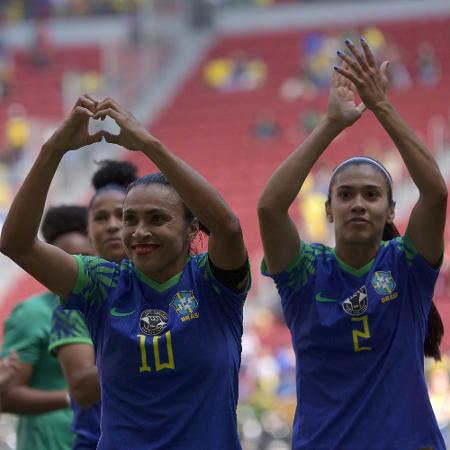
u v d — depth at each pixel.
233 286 17.34
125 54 106.38
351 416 18.59
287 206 19.02
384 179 19.28
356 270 19.14
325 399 18.83
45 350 23.80
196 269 17.61
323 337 18.89
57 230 24.28
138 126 16.67
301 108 104.19
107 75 105.38
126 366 17.06
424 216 18.83
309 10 119.44
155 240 17.12
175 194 17.28
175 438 16.88
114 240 22.09
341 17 118.75
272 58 114.12
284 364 61.69
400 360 18.66
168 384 17.00
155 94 108.94
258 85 109.62
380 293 18.88
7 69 113.75
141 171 91.50
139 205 17.14
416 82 105.56
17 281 80.69
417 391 18.61
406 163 18.77
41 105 109.06
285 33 117.81
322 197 76.94
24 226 17.08
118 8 120.19
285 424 52.78
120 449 16.95
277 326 69.19
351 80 18.64
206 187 16.69
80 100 16.80
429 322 20.45
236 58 113.88
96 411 22.23
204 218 16.73
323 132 19.09
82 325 22.19
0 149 88.81
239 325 17.67
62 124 16.86
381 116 18.70
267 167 95.38
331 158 91.75
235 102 107.06
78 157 83.25
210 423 16.95
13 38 120.19
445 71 107.88
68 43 119.19
